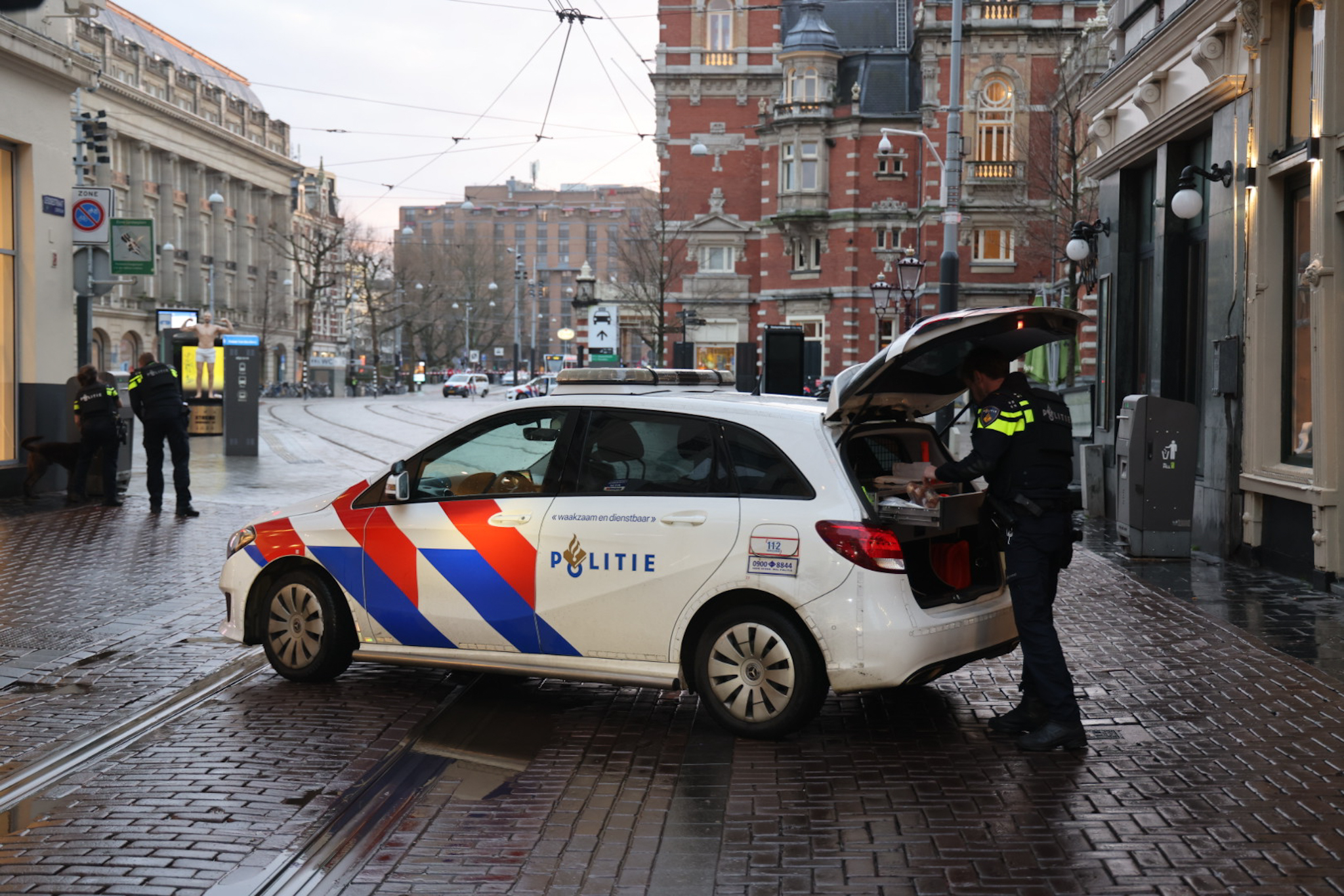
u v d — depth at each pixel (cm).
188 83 7638
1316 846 436
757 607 566
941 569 604
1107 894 398
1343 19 912
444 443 652
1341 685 661
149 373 1416
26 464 1570
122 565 1076
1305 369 1012
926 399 638
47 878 414
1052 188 3150
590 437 615
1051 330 600
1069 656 734
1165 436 1104
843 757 549
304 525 678
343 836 459
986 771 527
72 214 1617
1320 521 946
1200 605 893
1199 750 550
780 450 570
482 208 16588
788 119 5138
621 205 16712
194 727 596
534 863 432
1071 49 3272
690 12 5388
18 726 601
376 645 657
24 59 1479
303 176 10062
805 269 5241
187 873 420
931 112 4869
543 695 671
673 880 414
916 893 401
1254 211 1050
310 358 7031
